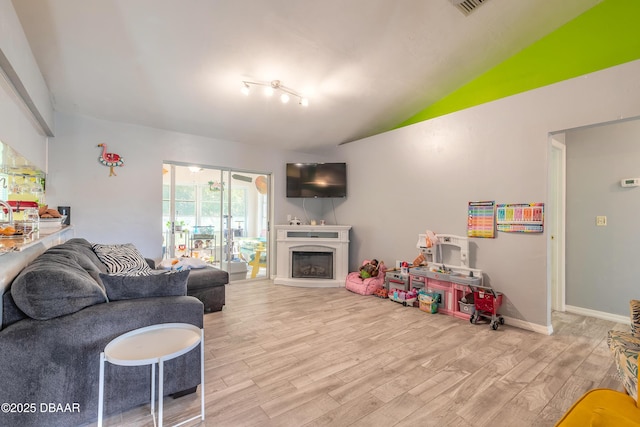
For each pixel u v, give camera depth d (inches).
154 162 167.3
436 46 127.4
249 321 127.0
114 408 62.9
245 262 209.3
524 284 123.0
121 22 96.3
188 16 97.0
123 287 69.2
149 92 134.7
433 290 145.4
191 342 56.2
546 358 95.1
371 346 102.9
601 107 103.5
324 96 156.5
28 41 95.6
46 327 56.6
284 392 75.2
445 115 153.0
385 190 185.3
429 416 66.7
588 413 45.1
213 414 66.4
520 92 135.9
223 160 192.1
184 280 76.5
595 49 115.6
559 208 147.7
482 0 106.3
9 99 84.8
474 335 114.0
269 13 100.0
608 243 135.4
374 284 174.1
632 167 129.8
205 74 126.9
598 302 137.8
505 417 66.6
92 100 135.7
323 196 210.5
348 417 66.0
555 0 111.6
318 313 138.6
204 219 191.5
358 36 116.0
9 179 118.2
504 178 129.7
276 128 185.9
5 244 59.9
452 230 149.7
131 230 159.2
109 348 53.4
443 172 153.8
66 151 142.7
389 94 160.1
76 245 101.7
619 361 61.2
